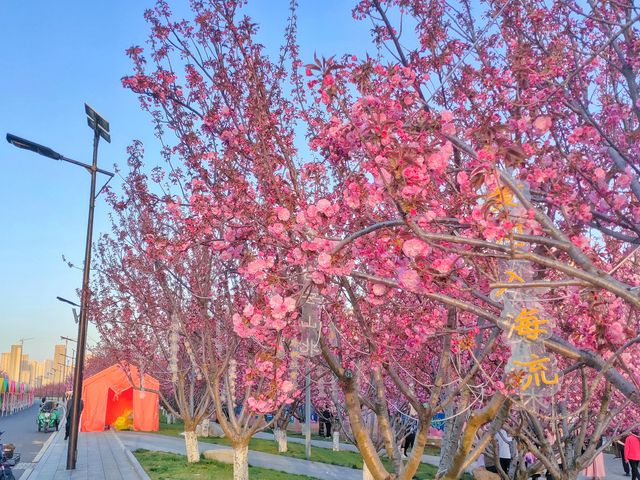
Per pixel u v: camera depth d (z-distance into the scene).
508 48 6.20
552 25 6.34
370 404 6.83
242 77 6.86
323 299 5.70
